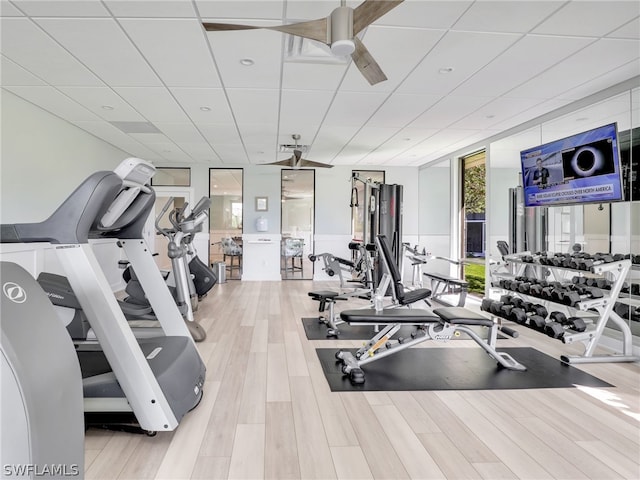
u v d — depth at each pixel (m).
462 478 1.70
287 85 3.74
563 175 4.04
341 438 2.01
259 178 8.08
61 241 1.80
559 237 4.30
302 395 2.53
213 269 7.61
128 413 2.01
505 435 2.05
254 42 2.88
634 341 3.50
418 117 4.78
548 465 1.79
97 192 1.76
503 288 4.09
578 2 2.37
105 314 1.88
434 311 3.23
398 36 2.79
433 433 2.07
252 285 7.43
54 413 1.12
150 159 7.55
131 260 2.86
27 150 4.23
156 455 1.84
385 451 1.89
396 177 8.30
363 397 2.51
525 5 2.41
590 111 4.00
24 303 1.15
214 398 2.47
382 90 3.87
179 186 7.98
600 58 3.14
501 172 5.45
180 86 3.76
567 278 4.29
